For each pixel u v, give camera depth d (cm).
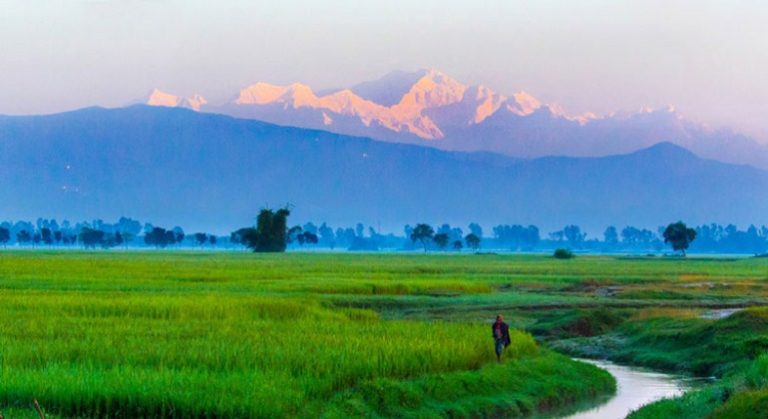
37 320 5506
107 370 3819
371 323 5741
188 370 3778
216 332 5003
